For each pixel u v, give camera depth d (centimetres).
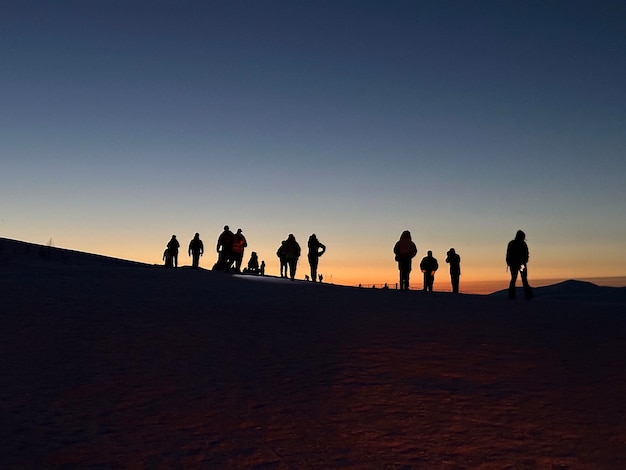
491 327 1612
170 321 1639
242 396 1015
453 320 1730
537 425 877
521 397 1002
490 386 1062
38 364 1209
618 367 1191
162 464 755
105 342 1390
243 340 1433
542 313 1905
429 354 1291
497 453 781
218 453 788
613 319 1775
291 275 3353
